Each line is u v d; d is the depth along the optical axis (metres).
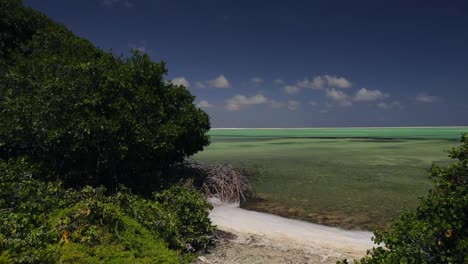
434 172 6.57
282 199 17.39
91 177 12.95
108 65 13.11
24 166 10.86
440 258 5.54
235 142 75.06
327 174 25.25
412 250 5.71
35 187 9.52
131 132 12.07
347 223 13.47
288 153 43.50
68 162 12.82
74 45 15.68
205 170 18.06
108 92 12.00
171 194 11.81
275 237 11.59
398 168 28.45
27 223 7.79
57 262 6.86
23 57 15.38
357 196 18.00
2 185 8.90
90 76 11.97
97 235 7.76
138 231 8.92
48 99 11.38
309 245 10.84
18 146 12.62
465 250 5.32
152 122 13.04
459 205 5.61
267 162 32.81
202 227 10.70
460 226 5.46
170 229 9.46
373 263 6.18
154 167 15.17
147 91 13.51
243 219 13.85
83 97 11.46
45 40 16.05
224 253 9.96
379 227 12.96
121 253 7.56
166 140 12.87
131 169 13.76
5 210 8.24
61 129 10.96
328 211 15.16
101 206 8.52
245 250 10.23
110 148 11.81
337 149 50.84
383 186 20.73
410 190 19.48
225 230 12.26
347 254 10.09
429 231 5.59
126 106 12.12
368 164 31.22
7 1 18.47
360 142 71.12
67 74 12.26
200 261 9.26
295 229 12.59
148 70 14.30
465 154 6.38
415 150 47.25
